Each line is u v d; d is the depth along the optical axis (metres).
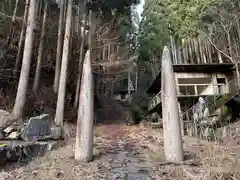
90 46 13.84
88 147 5.04
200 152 5.39
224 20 12.66
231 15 12.34
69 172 4.22
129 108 20.00
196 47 13.00
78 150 5.01
